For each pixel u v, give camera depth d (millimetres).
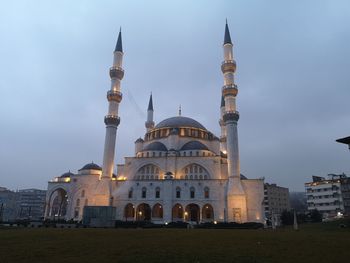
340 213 122250
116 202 97062
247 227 73125
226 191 91625
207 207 96312
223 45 104625
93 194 99562
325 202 137625
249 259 17500
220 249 21688
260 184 93188
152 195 95812
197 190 94375
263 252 20141
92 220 69062
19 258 17781
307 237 31703
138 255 18844
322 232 43062
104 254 19250
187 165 102188
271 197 173250
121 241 27250
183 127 117125
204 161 101750
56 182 111125
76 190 105688
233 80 99812
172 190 95000
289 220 113812
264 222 89250
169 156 103500
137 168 103812
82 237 31156
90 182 104688
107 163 99188
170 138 110375
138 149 119688
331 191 136500
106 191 96188
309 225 73750
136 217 95000
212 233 40031
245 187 93312
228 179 93500
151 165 104312
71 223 74562
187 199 93875
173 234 37062
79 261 16781
